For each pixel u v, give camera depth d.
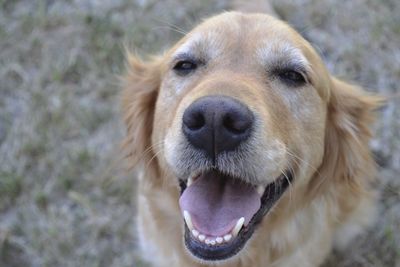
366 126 0.71
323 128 0.65
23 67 0.94
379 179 0.85
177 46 0.65
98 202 0.86
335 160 0.69
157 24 0.98
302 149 0.63
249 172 0.56
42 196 0.85
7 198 0.85
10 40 0.97
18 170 0.87
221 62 0.61
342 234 0.81
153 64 0.71
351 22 0.96
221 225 0.58
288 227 0.69
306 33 0.95
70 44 0.96
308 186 0.68
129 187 0.86
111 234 0.84
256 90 0.58
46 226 0.84
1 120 0.91
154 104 0.69
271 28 0.62
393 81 0.91
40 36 0.97
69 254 0.83
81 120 0.90
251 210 0.59
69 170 0.87
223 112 0.54
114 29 0.97
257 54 0.61
